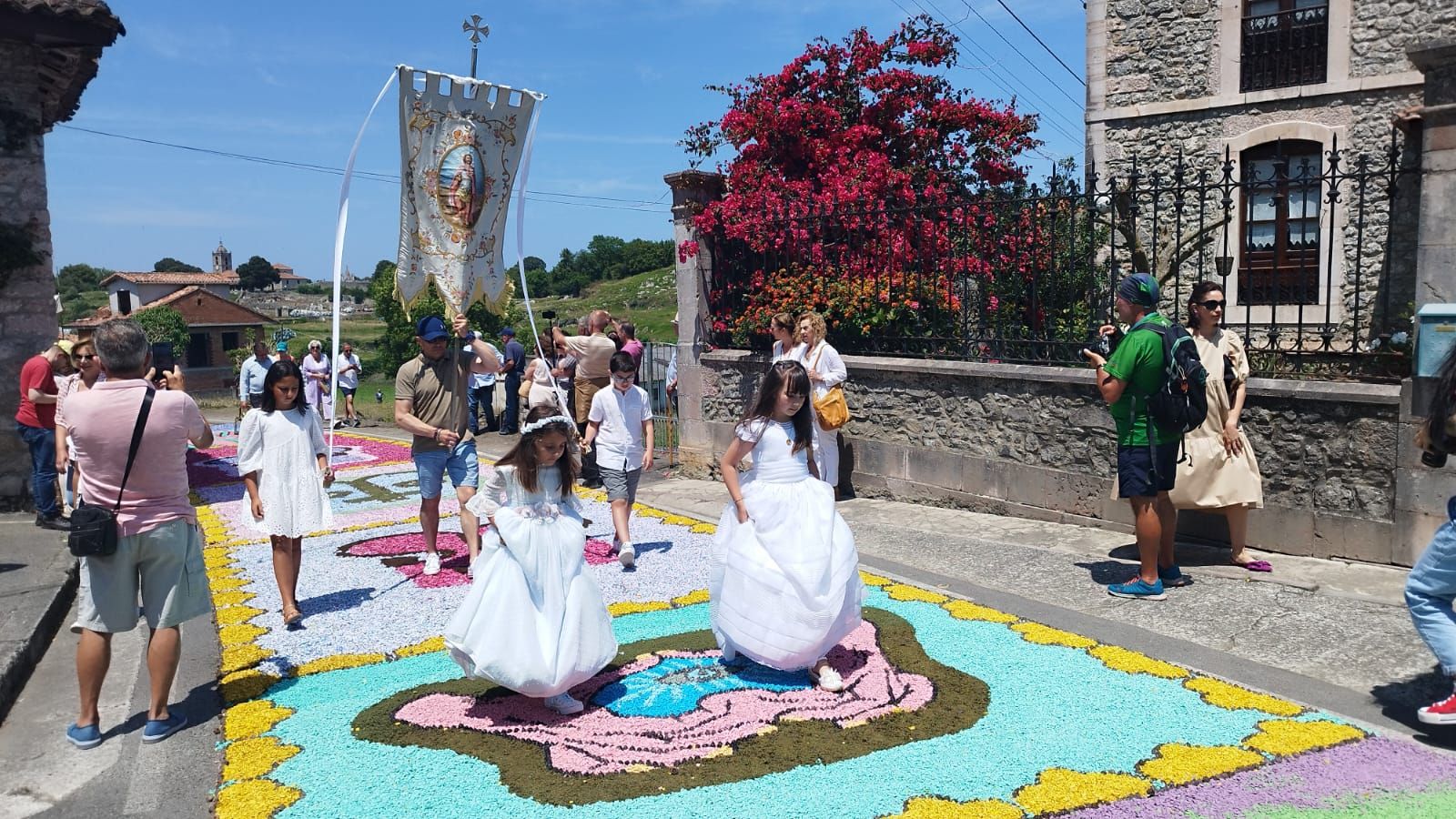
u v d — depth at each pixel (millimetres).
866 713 4492
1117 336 7074
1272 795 3656
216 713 4797
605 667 5180
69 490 8242
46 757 4359
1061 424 8086
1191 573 6523
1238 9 13164
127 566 4418
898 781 3818
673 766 3980
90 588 4410
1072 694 4637
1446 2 11820
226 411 24203
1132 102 14094
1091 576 6605
